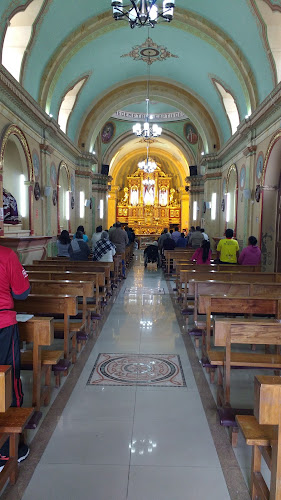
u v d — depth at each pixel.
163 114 21.30
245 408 3.40
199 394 3.83
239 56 10.11
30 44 8.51
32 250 9.32
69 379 4.14
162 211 29.75
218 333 3.03
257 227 10.27
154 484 2.49
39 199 10.40
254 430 2.36
